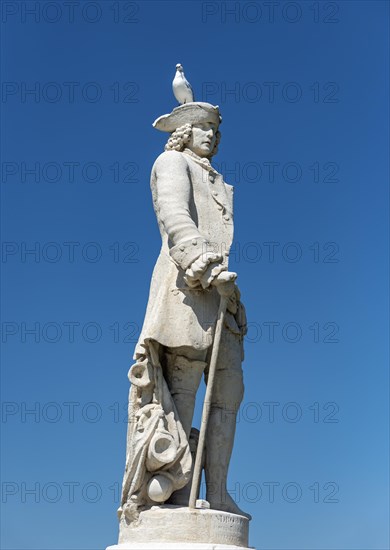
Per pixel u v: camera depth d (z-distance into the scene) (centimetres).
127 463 723
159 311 736
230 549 679
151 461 712
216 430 746
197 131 794
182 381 745
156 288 755
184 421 739
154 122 800
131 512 712
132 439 726
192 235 730
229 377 752
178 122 796
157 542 688
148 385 731
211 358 720
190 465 723
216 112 800
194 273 718
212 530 693
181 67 814
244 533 718
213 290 752
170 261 750
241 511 744
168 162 764
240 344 770
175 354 746
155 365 734
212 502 736
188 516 693
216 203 782
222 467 744
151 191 783
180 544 679
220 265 720
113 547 693
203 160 791
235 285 756
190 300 739
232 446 753
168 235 739
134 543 694
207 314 742
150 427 718
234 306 759
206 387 717
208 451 746
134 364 734
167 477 718
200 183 779
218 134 816
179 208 742
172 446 716
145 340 732
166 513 697
